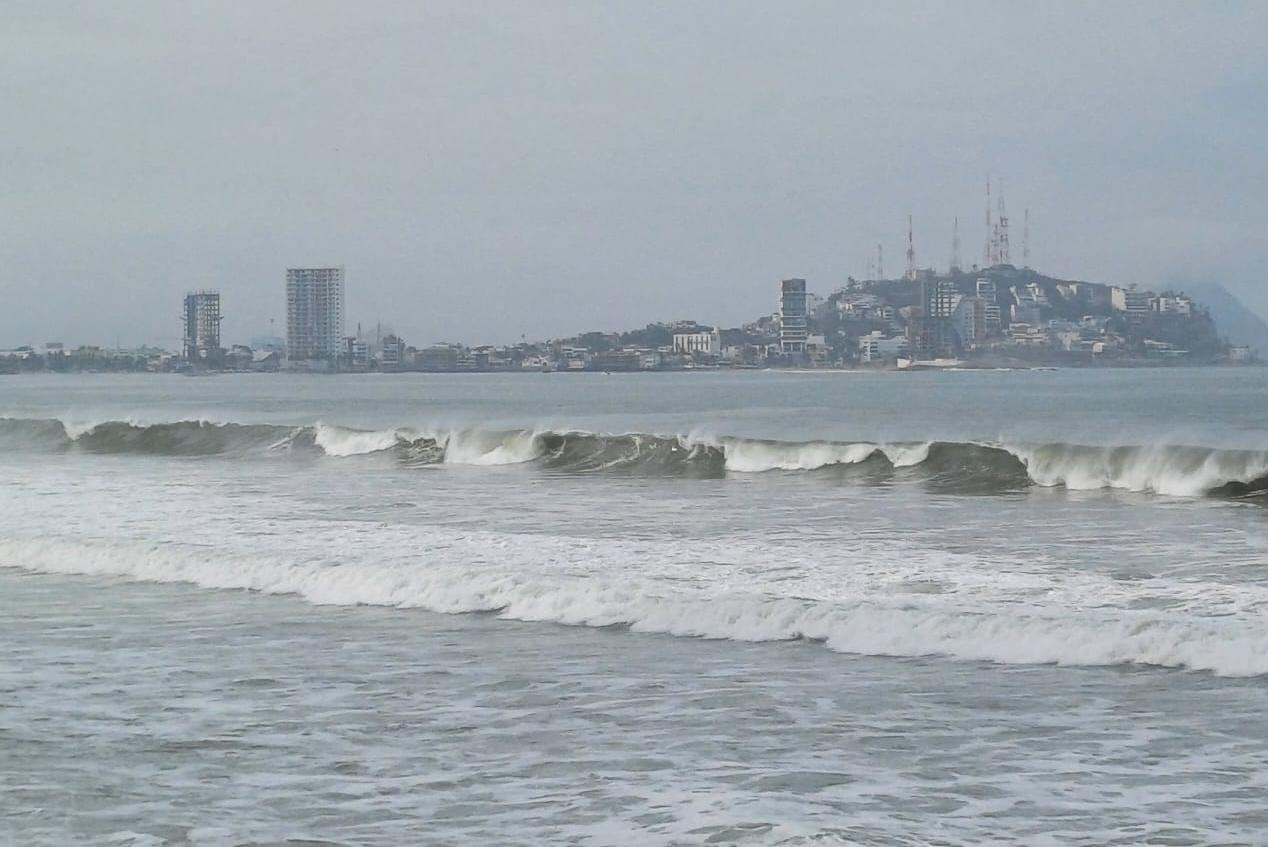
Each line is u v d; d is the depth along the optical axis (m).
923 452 65.69
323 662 25.12
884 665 24.31
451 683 23.33
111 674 24.36
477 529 43.47
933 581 31.95
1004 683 22.78
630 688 22.84
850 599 29.69
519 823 16.03
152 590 33.66
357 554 37.06
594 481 63.75
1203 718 20.31
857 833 15.35
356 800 17.02
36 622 29.58
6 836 15.80
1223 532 41.88
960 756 18.58
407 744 19.58
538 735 19.97
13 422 98.31
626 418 126.06
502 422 116.19
